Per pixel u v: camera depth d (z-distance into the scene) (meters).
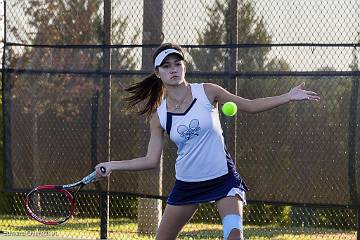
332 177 17.77
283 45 18.05
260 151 18.38
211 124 11.29
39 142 20.42
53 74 20.19
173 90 11.41
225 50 18.52
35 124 20.47
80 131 20.03
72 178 20.12
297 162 18.06
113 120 19.73
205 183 11.39
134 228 22.23
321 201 17.89
